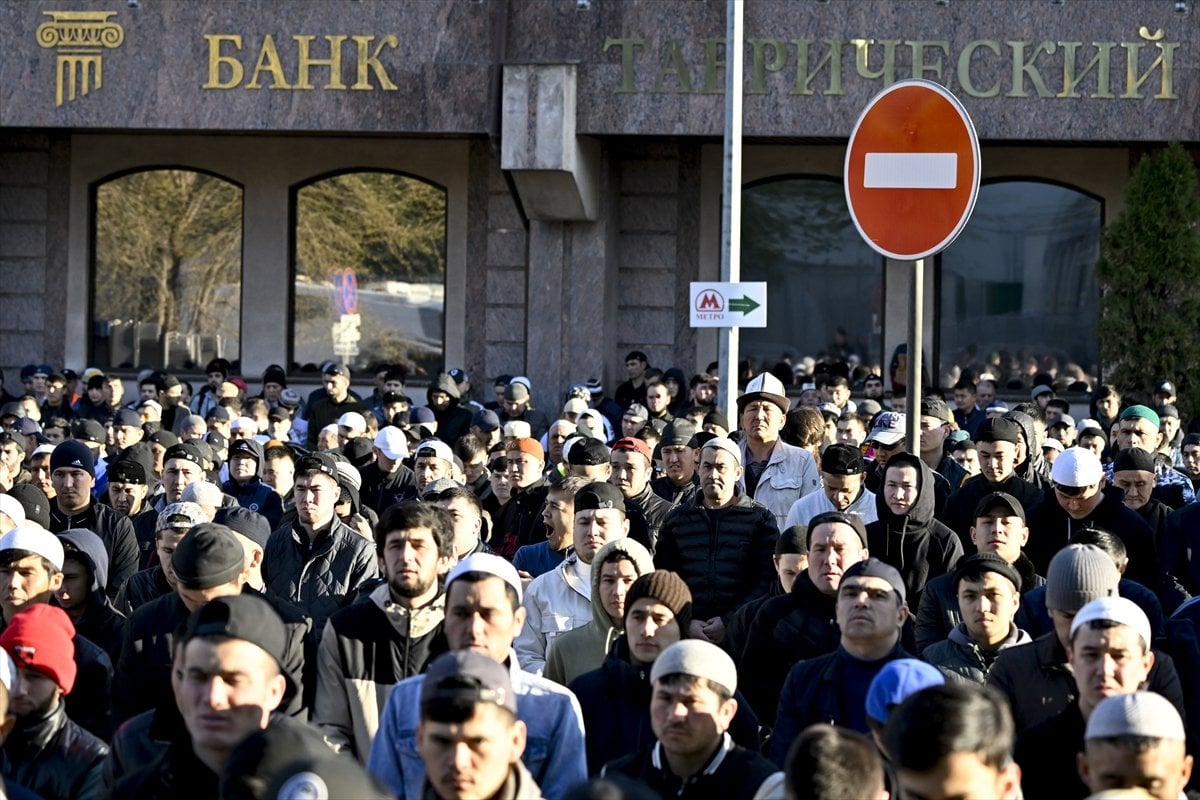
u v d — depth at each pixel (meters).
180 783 11.16
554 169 44.62
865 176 16.88
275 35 45.12
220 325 52.19
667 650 12.34
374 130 45.12
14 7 45.38
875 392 45.06
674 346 50.09
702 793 12.17
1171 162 44.06
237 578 14.46
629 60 44.56
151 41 45.31
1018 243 50.72
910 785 9.20
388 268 51.69
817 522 16.77
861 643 14.34
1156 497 27.64
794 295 51.34
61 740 13.33
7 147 51.81
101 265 52.28
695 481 26.00
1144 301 44.56
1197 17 43.81
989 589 15.59
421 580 14.50
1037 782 12.85
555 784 12.95
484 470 29.08
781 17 44.31
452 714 10.05
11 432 30.38
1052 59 44.03
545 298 47.59
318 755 9.16
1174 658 16.06
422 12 44.88
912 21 44.06
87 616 17.97
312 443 40.31
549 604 18.69
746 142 48.88
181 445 24.55
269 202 51.69
